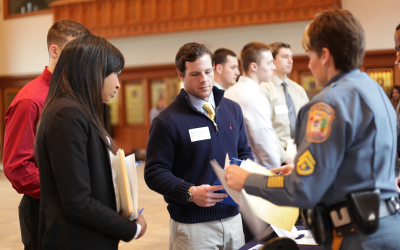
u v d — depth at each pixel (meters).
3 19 10.23
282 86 2.95
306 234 1.51
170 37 8.96
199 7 8.14
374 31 7.33
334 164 0.90
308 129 0.94
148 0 8.48
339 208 0.96
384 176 0.95
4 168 1.53
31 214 1.55
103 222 1.07
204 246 1.60
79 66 1.17
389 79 7.33
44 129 1.08
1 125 10.52
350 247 0.95
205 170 1.62
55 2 9.13
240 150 1.84
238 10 7.86
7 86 10.41
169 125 1.59
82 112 1.10
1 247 3.17
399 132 1.58
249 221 1.77
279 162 2.15
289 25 7.89
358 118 0.93
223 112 1.74
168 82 9.22
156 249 3.17
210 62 1.60
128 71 9.53
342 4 7.48
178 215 1.62
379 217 0.95
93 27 8.94
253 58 2.38
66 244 1.06
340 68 1.00
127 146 9.79
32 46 10.04
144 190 5.63
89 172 1.11
